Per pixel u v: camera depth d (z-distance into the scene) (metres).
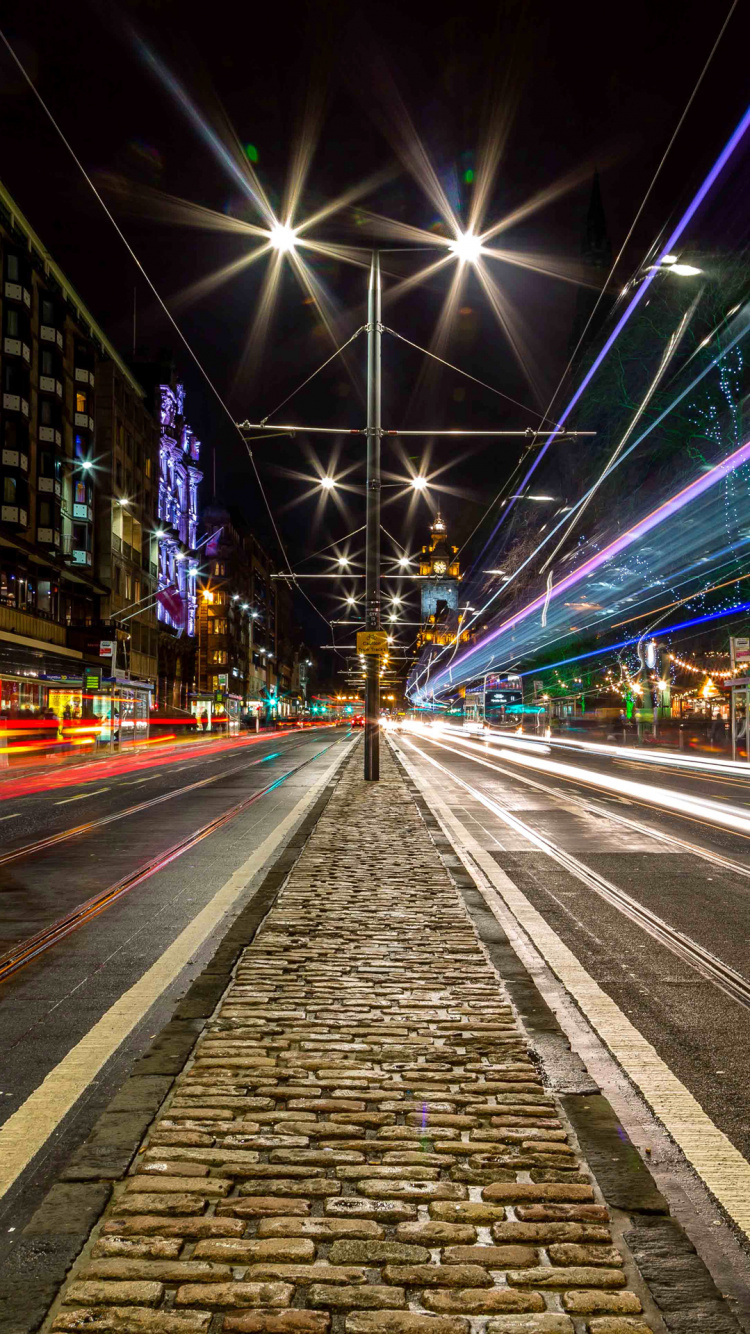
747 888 8.85
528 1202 2.94
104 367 53.75
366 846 11.16
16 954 6.38
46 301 45.38
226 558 97.94
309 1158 3.23
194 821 14.69
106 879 9.49
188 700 80.19
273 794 19.34
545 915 7.56
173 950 6.46
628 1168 3.19
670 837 12.47
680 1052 4.45
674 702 65.31
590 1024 4.82
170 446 70.06
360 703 183.62
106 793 20.80
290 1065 4.13
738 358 29.00
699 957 6.25
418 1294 2.48
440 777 23.67
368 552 19.69
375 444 18.95
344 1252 2.67
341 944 6.39
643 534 39.69
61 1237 2.76
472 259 18.23
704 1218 2.91
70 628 47.44
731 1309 2.42
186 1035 4.57
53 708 44.31
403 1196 2.98
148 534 63.25
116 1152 3.29
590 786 20.97
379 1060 4.20
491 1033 4.57
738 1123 3.63
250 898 8.23
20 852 11.53
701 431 31.20
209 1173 3.12
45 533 44.34
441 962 5.93
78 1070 4.21
